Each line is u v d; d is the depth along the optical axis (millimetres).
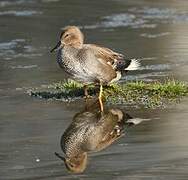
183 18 25594
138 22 25031
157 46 21406
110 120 14078
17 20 25531
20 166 11609
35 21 25344
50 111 14773
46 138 13078
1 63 19578
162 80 17328
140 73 18188
